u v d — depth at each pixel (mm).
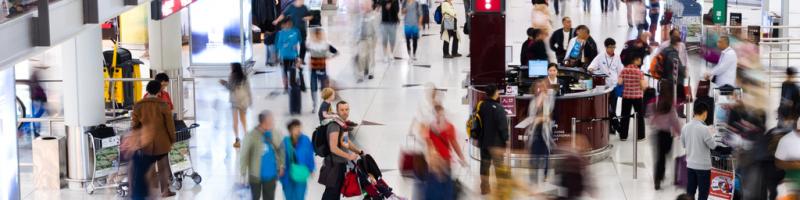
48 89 21281
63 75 14430
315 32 19422
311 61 19469
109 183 14391
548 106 14742
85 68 14398
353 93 21578
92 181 14227
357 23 28125
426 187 13008
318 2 28672
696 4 24578
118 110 17969
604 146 15961
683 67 17594
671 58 17062
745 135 13484
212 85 22266
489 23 15602
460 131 17797
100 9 10039
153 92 13578
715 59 21922
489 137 13648
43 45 8812
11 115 10695
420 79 23234
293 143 12648
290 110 19391
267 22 28891
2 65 8281
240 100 16766
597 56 17906
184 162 14383
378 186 12586
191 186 14484
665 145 14094
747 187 12547
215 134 17797
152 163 13469
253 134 12430
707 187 12578
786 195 12547
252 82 22547
